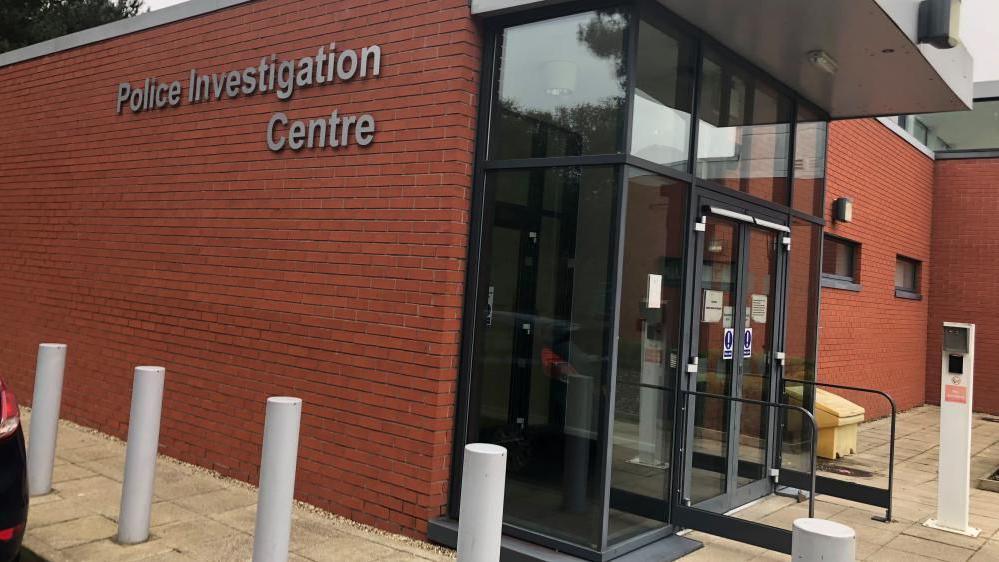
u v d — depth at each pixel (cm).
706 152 525
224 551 441
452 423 484
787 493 632
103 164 744
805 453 628
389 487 489
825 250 1026
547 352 458
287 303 564
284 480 366
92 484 559
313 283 547
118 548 440
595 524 433
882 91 613
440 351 473
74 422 750
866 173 1095
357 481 507
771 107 607
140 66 715
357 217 524
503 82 488
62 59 810
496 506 299
